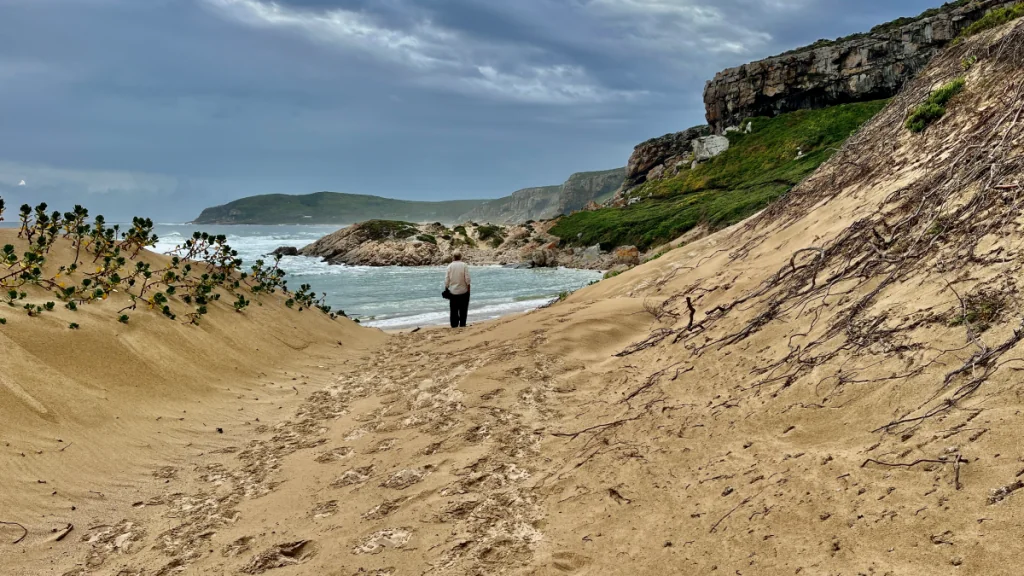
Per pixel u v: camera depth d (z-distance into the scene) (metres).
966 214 4.50
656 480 3.45
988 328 3.18
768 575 2.35
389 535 3.25
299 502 3.74
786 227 8.79
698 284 8.05
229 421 5.24
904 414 3.04
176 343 5.98
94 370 4.82
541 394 5.55
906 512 2.37
